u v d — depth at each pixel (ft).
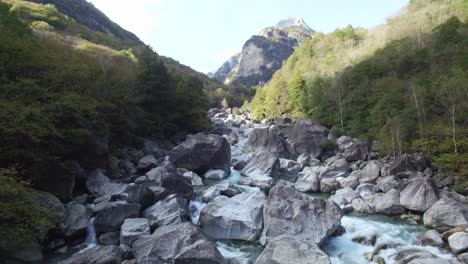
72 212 73.67
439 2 298.35
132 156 140.26
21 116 67.82
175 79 237.45
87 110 99.19
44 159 80.64
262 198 80.79
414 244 69.31
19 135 70.03
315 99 259.60
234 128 274.57
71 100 89.71
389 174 116.06
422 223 81.00
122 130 144.36
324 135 187.21
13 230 54.39
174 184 91.61
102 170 112.06
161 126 188.14
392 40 273.75
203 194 97.71
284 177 131.23
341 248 68.49
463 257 61.26
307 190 112.06
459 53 165.68
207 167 134.51
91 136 104.99
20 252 58.80
